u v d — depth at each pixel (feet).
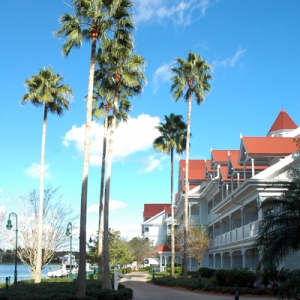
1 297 64.18
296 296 42.32
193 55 125.59
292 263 81.56
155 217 293.64
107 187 89.25
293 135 122.93
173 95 126.11
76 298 59.52
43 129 116.67
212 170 163.02
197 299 73.20
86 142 67.62
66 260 218.18
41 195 113.60
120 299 66.59
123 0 74.90
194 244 150.30
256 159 110.32
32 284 95.35
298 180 55.26
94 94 123.34
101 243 114.83
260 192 92.94
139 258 258.78
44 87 115.24
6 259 179.73
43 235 134.51
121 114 125.70
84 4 70.28
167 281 116.98
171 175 154.92
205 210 178.40
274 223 45.96
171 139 153.07
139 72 94.68
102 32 71.05
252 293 79.20
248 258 118.32
